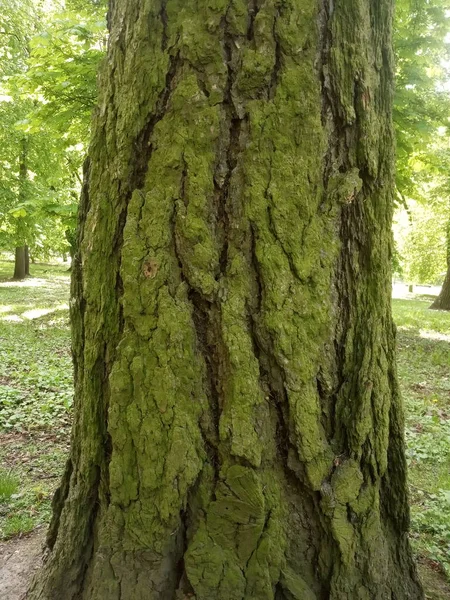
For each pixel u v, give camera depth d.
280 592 1.73
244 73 1.71
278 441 1.76
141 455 1.73
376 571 1.79
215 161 1.74
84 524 1.91
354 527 1.78
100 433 1.87
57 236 18.92
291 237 1.73
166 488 1.71
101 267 1.86
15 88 6.63
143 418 1.73
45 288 19.03
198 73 1.73
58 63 5.78
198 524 1.73
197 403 1.73
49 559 2.00
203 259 1.72
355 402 1.81
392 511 2.02
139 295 1.74
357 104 1.80
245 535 1.70
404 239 19.44
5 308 12.72
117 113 1.85
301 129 1.74
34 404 5.15
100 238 1.87
